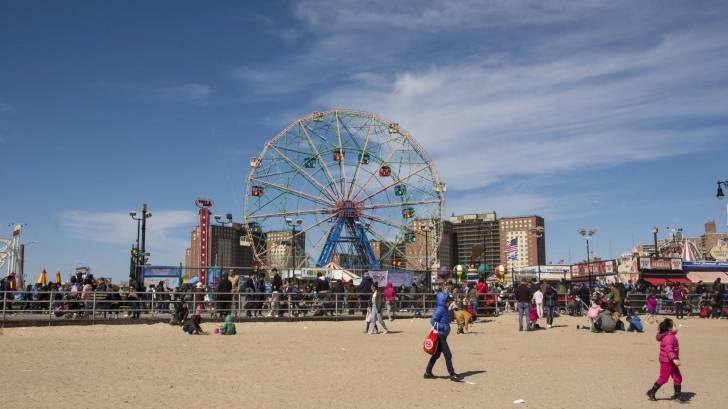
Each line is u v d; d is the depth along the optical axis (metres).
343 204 69.19
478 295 39.06
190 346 21.22
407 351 20.25
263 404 11.52
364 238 69.75
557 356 19.31
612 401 12.32
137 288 34.97
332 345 22.03
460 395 12.71
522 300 29.30
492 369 16.33
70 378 14.06
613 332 28.64
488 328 30.80
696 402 12.35
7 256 68.44
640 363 17.78
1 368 15.50
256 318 33.16
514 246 61.97
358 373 15.39
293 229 64.44
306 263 67.44
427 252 68.62
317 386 13.50
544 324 33.78
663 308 45.78
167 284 36.38
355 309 35.44
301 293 35.09
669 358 12.48
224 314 33.12
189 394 12.38
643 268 52.00
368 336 25.88
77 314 31.47
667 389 13.73
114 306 31.78
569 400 12.34
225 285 33.56
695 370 16.73
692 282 53.81
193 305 33.22
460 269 56.22
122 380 13.88
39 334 25.41
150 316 32.88
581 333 28.33
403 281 45.59
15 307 31.39
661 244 102.81
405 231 70.00
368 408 11.35
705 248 126.38
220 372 15.28
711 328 32.47
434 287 49.75
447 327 14.72
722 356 19.97
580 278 56.66
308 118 70.75
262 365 16.61
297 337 25.16
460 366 16.89
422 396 12.55
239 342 22.83
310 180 69.50
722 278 56.56
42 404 11.17
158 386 13.20
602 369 16.48
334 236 69.12
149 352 19.25
